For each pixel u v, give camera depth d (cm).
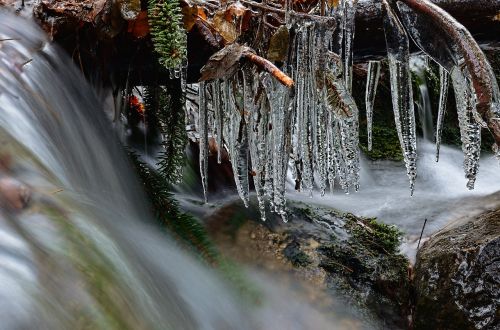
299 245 354
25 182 208
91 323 162
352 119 303
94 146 303
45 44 301
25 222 183
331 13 304
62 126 277
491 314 313
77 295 168
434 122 633
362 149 586
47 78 285
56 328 153
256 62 278
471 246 332
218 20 300
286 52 305
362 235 384
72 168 267
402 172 555
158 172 362
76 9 303
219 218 361
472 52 273
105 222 222
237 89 307
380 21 319
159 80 351
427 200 466
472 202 451
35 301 154
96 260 190
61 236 187
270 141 309
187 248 312
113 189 303
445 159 593
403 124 308
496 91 274
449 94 638
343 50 316
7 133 230
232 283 309
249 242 348
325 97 304
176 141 359
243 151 317
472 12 316
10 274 157
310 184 326
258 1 337
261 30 309
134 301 190
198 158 406
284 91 296
